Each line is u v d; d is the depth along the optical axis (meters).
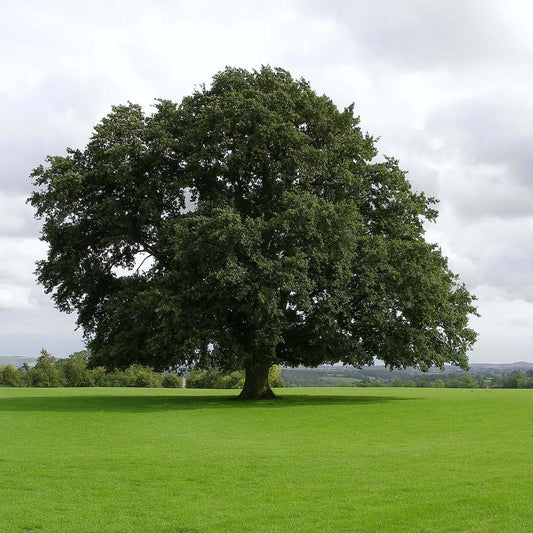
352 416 20.59
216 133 28.20
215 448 12.92
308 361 31.05
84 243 30.34
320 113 29.77
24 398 32.56
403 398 31.61
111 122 30.28
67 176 27.69
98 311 32.03
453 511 7.26
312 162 28.45
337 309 25.95
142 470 10.27
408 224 32.09
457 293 30.89
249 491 8.66
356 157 31.09
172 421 19.16
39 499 8.30
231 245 24.94
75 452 12.38
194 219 25.97
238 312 27.28
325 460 11.17
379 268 27.09
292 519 7.16
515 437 14.30
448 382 105.88
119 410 23.61
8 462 11.14
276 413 22.03
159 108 32.44
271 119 27.95
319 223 26.19
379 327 26.91
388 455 11.68
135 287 28.05
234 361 25.66
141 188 28.50
